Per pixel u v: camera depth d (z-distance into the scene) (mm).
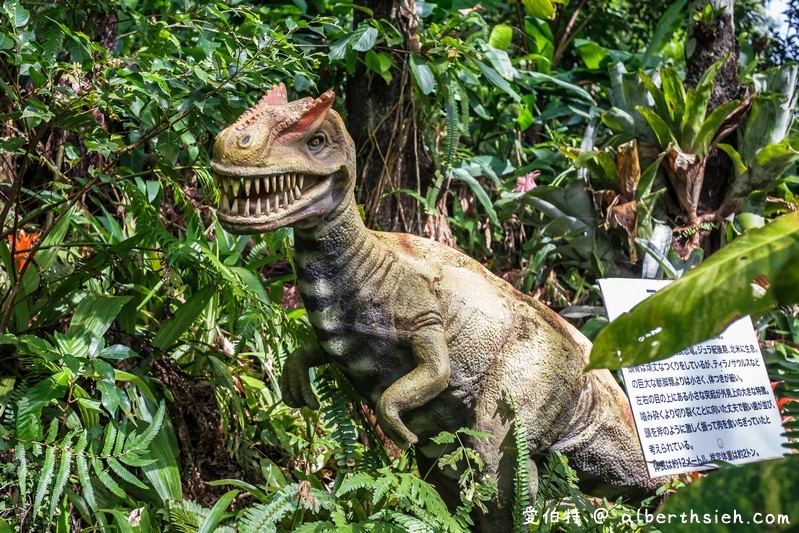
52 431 2129
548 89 4664
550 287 4121
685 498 1122
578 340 2514
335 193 2070
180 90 2605
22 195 3213
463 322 2203
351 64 3309
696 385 2502
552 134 4559
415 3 4125
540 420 2287
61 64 2393
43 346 2223
